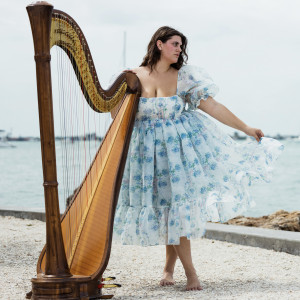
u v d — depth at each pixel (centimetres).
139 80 430
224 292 396
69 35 345
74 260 356
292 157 4941
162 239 414
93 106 384
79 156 408
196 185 409
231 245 607
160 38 423
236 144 436
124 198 431
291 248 562
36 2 316
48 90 323
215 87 425
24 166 3566
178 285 430
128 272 485
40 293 334
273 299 368
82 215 385
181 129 418
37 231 692
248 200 427
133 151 424
